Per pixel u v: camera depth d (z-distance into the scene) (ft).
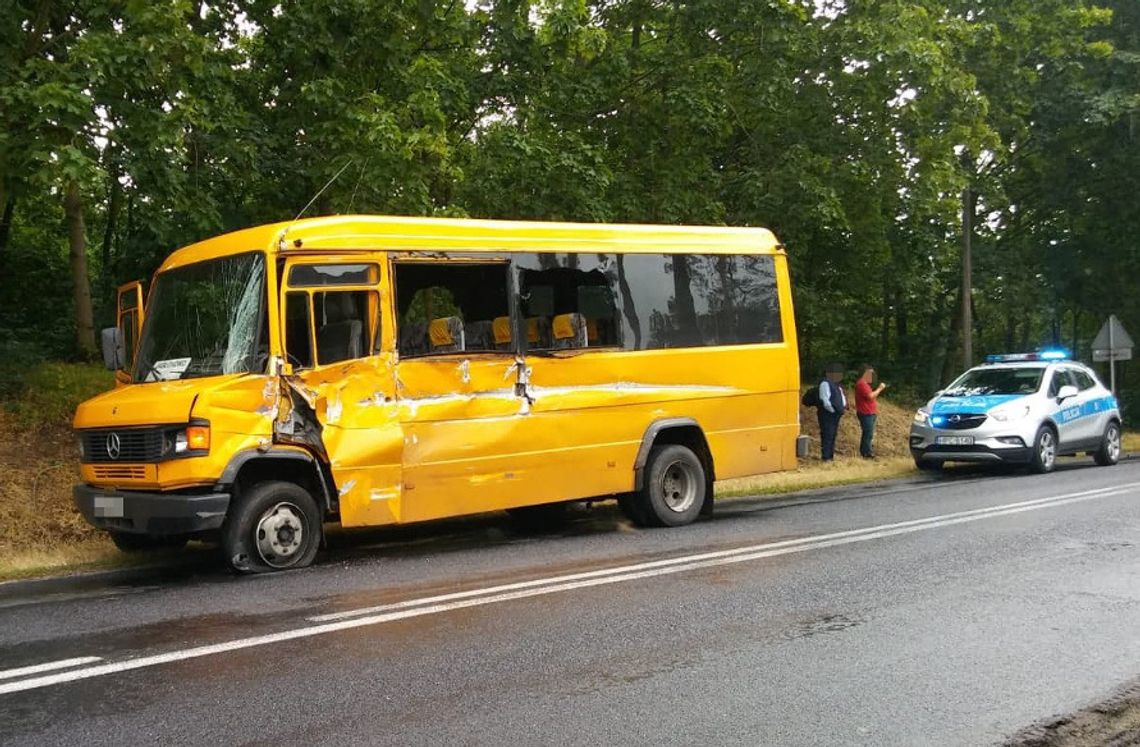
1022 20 74.54
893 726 15.08
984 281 89.15
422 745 14.17
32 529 32.83
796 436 39.17
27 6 35.88
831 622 21.12
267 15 40.68
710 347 36.78
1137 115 80.59
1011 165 92.07
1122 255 95.25
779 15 56.49
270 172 40.75
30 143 30.45
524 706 15.83
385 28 41.34
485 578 25.67
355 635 19.94
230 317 27.32
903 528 33.76
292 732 14.64
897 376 91.40
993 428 53.06
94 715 15.34
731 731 14.82
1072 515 36.42
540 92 52.60
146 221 36.01
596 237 34.35
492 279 31.83
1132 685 17.04
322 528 28.55
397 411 28.99
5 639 19.84
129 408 26.18
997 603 22.79
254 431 26.32
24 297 63.21
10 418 39.55
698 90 55.47
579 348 33.27
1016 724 15.20
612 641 19.61
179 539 30.48
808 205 57.31
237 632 20.17
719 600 23.04
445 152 41.39
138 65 32.45
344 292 28.35
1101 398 60.03
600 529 35.09
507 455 31.30
